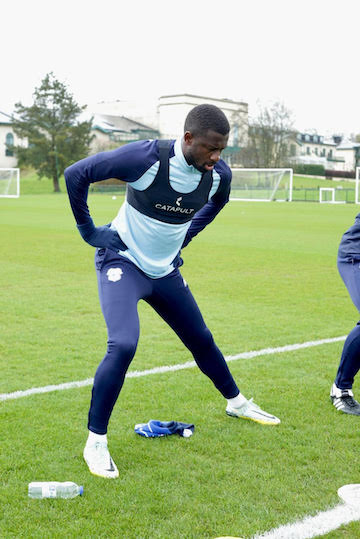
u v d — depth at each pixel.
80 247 14.75
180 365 5.61
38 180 68.38
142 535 2.88
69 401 4.64
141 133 82.62
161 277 3.82
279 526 2.95
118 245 3.70
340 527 2.96
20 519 3.01
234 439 3.99
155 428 4.02
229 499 3.21
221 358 4.16
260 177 44.91
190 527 2.95
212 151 3.30
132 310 3.62
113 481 3.41
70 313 7.79
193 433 4.08
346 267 4.62
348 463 3.65
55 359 5.76
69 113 62.28
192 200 3.58
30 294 9.02
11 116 63.94
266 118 70.50
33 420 4.25
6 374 5.29
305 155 98.31
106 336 6.66
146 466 3.60
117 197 46.69
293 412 4.48
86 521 3.00
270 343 6.41
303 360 5.81
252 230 20.02
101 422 3.51
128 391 4.89
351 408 4.47
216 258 13.18
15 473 3.47
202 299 8.83
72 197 3.43
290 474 3.50
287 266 12.08
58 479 3.41
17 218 24.45
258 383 5.11
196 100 82.69
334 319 7.58
